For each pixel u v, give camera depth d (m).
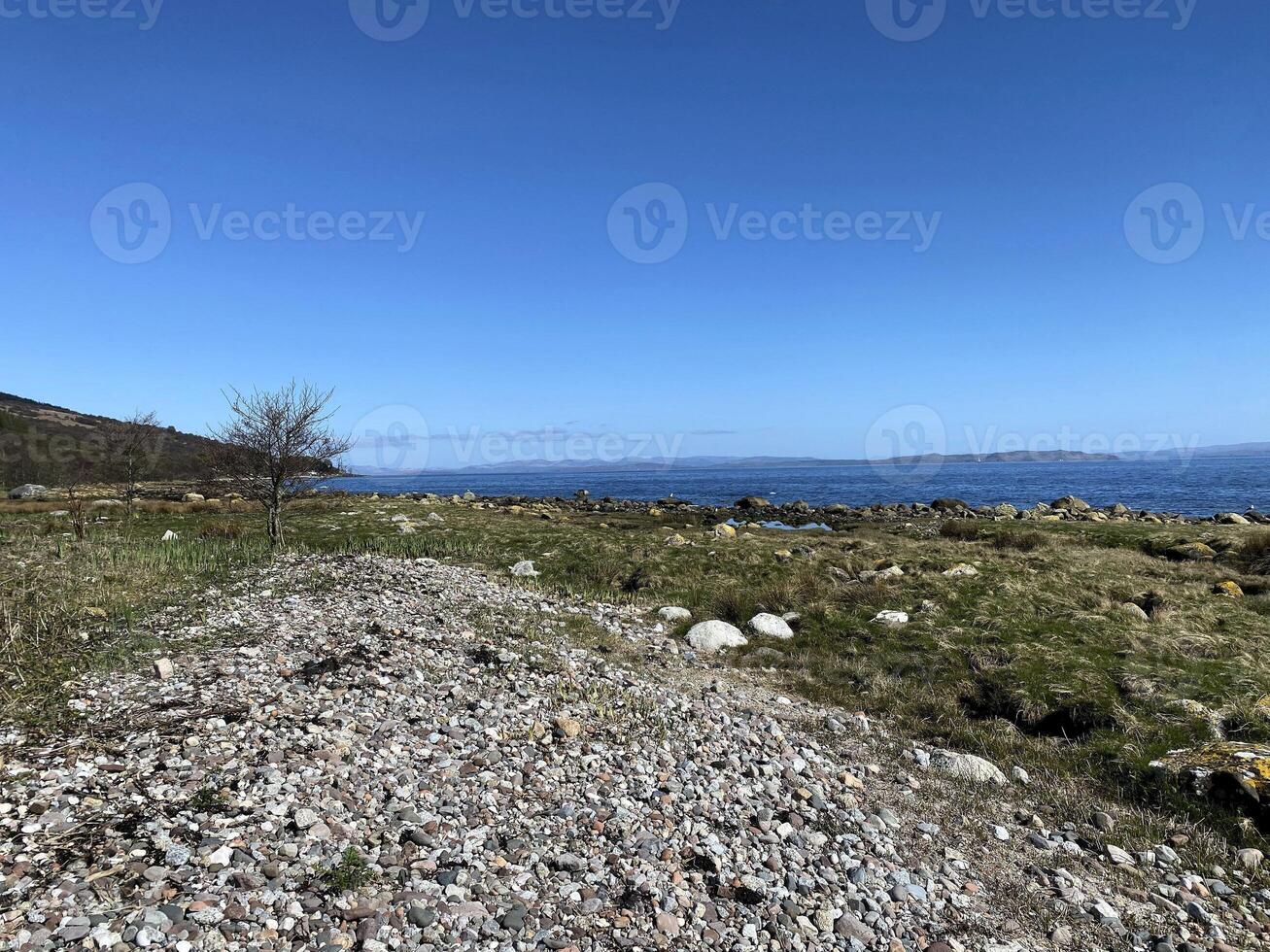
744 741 9.91
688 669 13.63
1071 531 34.22
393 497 56.19
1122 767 9.35
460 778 7.57
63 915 4.58
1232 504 74.50
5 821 5.63
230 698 9.03
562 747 8.81
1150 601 17.44
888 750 10.23
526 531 32.72
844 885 6.54
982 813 8.45
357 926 4.96
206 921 4.74
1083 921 6.36
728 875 6.41
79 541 22.59
